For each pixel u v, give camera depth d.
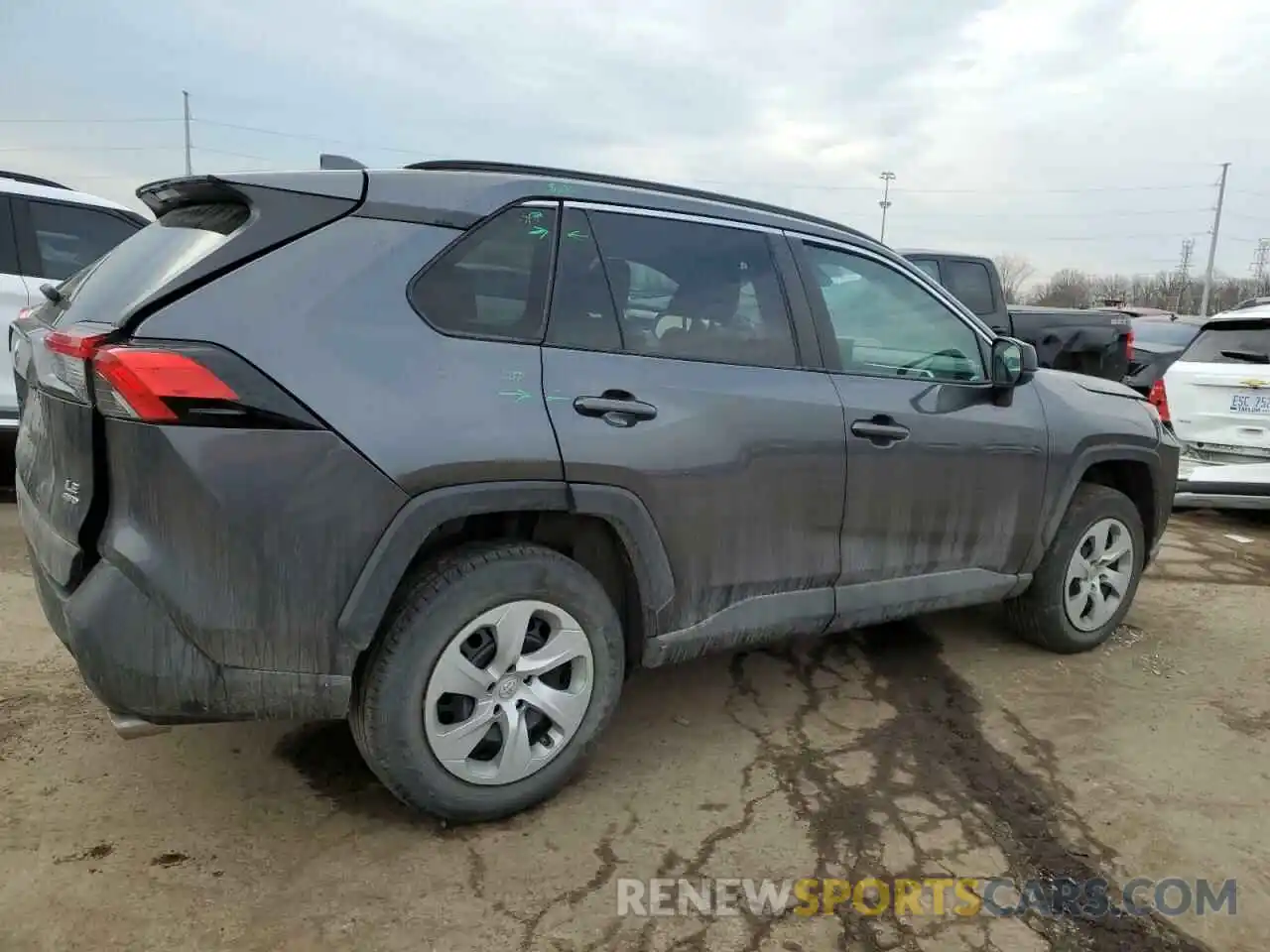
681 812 2.72
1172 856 2.60
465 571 2.43
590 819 2.67
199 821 2.58
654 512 2.71
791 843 2.59
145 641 2.13
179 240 2.44
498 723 2.56
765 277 3.09
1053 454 3.77
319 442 2.19
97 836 2.48
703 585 2.88
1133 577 4.23
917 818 2.74
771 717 3.39
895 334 3.43
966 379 3.64
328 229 2.34
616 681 2.76
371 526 2.26
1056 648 4.10
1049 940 2.23
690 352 2.86
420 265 2.41
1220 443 6.39
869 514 3.24
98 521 2.19
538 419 2.48
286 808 2.66
